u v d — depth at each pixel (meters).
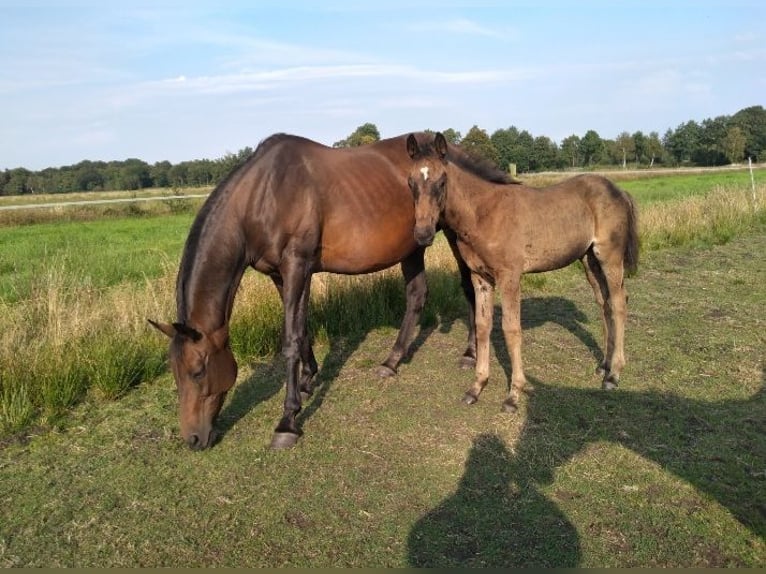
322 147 4.48
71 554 2.83
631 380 4.68
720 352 5.21
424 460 3.59
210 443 3.81
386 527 2.96
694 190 23.06
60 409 4.39
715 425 3.88
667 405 4.21
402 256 4.82
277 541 2.88
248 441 3.92
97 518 3.10
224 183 3.84
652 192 23.09
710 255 9.72
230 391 4.75
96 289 6.93
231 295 3.80
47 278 7.00
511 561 2.66
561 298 7.41
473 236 4.17
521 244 4.16
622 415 4.08
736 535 2.79
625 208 4.67
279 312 5.84
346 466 3.56
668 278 8.20
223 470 3.56
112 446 3.89
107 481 3.47
